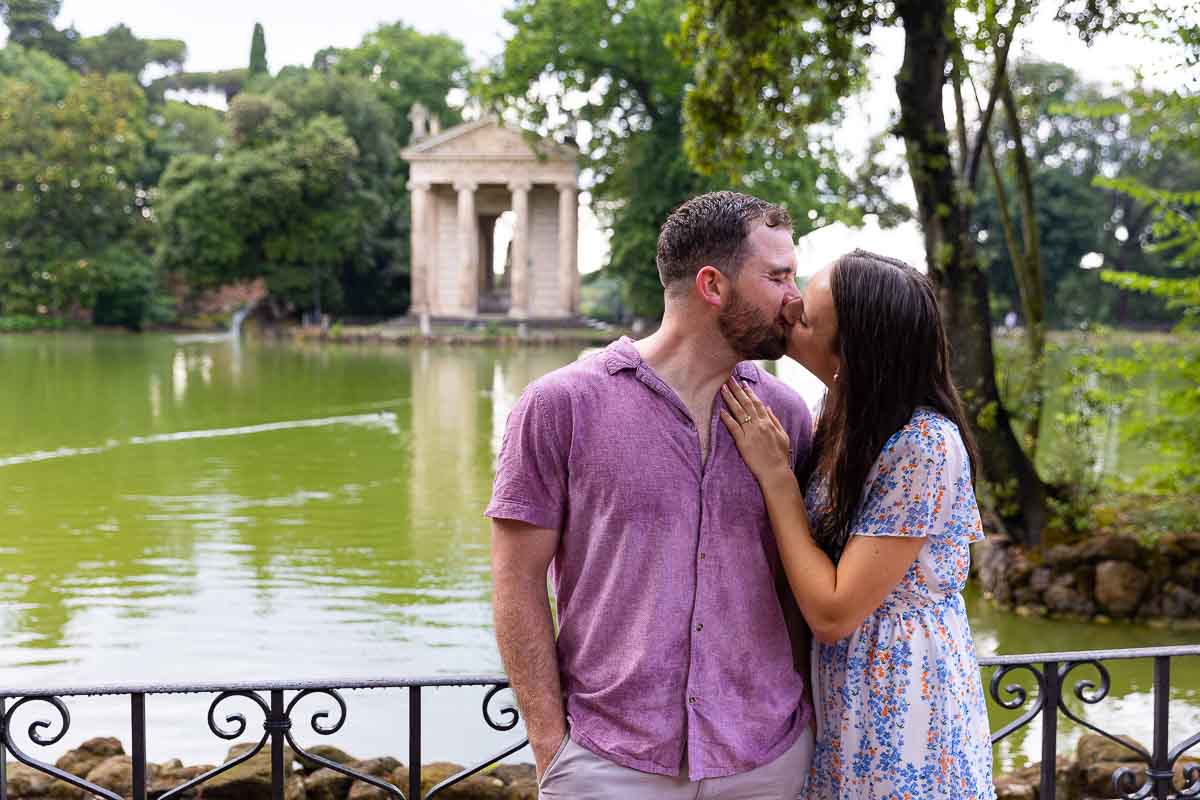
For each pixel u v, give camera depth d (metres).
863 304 2.63
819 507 2.80
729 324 2.59
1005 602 10.63
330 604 10.12
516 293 67.69
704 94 11.12
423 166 68.00
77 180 70.38
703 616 2.55
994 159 11.44
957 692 2.70
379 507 15.12
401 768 5.52
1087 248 64.38
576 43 47.47
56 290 69.06
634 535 2.55
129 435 22.19
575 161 66.56
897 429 2.64
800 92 10.79
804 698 2.77
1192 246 10.98
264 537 13.16
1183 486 11.56
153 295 73.50
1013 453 10.80
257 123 68.94
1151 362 10.83
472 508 15.11
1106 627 10.05
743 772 2.57
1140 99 10.44
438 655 8.63
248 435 22.39
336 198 68.31
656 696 2.53
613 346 2.66
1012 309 55.84
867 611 2.62
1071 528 10.73
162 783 5.32
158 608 9.95
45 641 8.93
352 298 75.06
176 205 65.81
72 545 12.63
